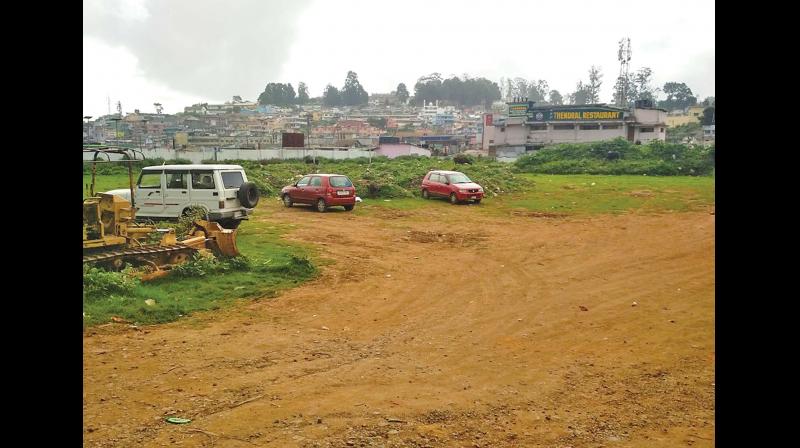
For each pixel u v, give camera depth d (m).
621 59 89.50
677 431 4.79
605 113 66.12
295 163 41.34
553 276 11.37
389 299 9.55
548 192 28.48
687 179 35.34
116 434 4.61
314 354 6.74
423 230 17.77
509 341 7.32
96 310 7.93
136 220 16.16
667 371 6.20
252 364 6.35
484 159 48.19
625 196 26.39
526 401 5.41
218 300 9.09
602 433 4.76
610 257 13.31
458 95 199.75
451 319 8.37
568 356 6.72
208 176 15.53
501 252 14.15
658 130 66.94
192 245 11.24
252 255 12.82
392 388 5.70
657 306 8.99
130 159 11.61
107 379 5.79
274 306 8.91
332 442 4.54
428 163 38.09
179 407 5.16
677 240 15.51
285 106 189.50
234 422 4.87
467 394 5.57
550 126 67.25
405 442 4.56
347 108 189.12
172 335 7.34
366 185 26.33
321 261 12.60
